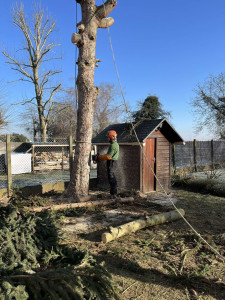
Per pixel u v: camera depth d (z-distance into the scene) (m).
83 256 3.44
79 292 2.39
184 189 9.83
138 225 4.96
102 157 7.34
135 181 8.73
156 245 4.29
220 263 3.73
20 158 16.00
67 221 5.54
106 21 7.24
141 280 3.24
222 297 2.95
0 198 6.80
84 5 7.08
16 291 2.24
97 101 33.34
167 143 9.43
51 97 23.84
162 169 9.29
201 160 15.23
